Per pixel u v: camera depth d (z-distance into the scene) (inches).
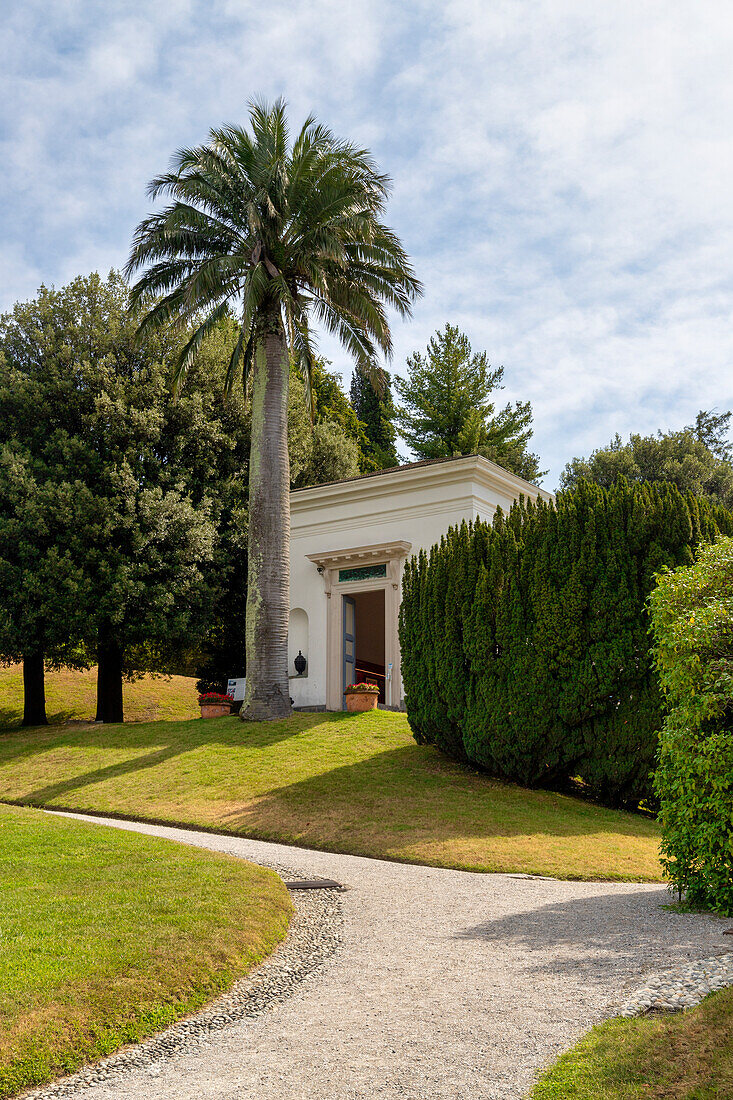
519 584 631.8
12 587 922.1
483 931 294.0
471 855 450.3
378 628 1317.7
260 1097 168.7
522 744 610.9
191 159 837.2
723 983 207.9
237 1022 217.3
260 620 835.4
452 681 655.8
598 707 590.6
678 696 353.1
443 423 1855.3
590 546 603.8
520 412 1895.9
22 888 324.2
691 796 329.7
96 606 932.0
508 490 981.8
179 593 984.3
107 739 822.5
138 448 1026.1
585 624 597.9
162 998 227.6
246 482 1155.9
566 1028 192.5
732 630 339.0
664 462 1851.6
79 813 604.4
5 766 763.4
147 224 865.5
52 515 938.7
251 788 615.5
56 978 226.2
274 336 871.7
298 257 850.1
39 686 1066.7
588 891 376.2
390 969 252.7
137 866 367.6
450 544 700.7
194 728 826.2
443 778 629.6
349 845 482.6
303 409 1359.5
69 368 1047.0
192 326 1120.8
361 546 954.7
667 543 591.5
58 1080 185.6
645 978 222.2
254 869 374.9
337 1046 193.6
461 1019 204.5
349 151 861.2
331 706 959.0
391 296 892.6
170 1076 183.9
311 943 289.0
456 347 1879.9
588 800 622.5
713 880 313.7
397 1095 165.3
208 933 274.4
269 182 825.5
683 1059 163.5
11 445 987.9
